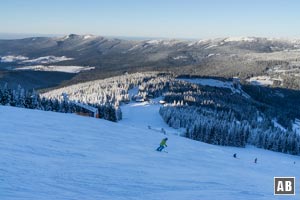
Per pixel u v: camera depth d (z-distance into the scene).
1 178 12.27
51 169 15.38
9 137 23.75
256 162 43.44
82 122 45.12
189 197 13.84
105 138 33.47
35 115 44.03
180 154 33.28
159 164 23.58
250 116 186.25
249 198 15.31
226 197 14.79
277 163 52.25
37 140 24.42
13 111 45.16
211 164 29.78
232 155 46.94
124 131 44.47
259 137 122.19
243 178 23.50
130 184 15.08
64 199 10.84
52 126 35.50
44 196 10.80
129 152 27.25
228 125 123.81
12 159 16.08
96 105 112.50
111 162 20.50
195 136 115.44
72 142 26.70
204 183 18.38
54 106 90.00
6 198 9.95
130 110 174.12
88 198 11.49
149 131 52.44
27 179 12.77
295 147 118.75
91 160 20.00
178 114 145.88
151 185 15.62
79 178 14.52
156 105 187.25
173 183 16.97
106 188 13.52
